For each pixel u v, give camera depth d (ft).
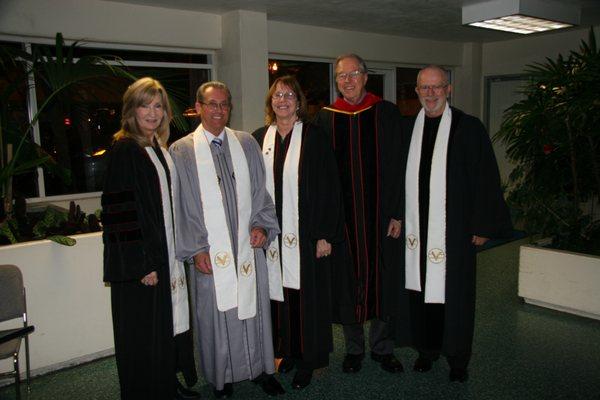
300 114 8.85
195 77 17.20
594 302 12.01
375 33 21.03
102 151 15.78
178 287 8.13
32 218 11.45
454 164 8.74
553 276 12.67
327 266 8.96
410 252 9.29
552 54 22.40
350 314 9.30
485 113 25.35
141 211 7.39
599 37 20.72
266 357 8.80
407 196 9.25
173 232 7.98
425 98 8.77
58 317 10.00
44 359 9.91
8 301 8.38
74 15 13.67
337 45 19.89
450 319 8.92
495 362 10.07
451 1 15.30
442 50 23.81
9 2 12.66
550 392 8.90
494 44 24.43
